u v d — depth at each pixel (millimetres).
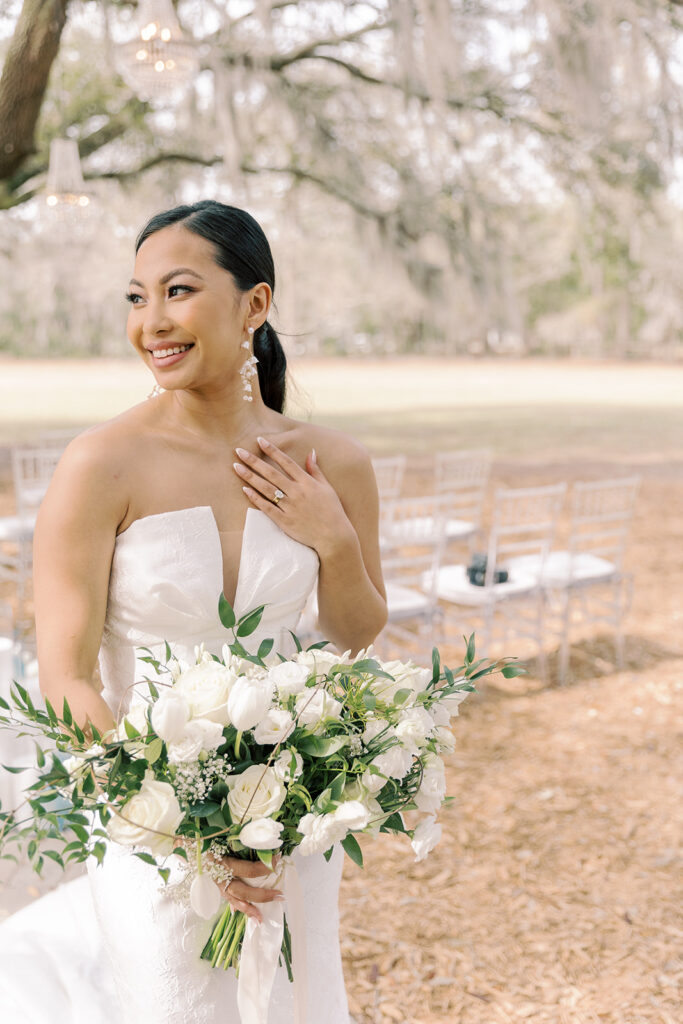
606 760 4207
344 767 1326
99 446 1536
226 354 1552
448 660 5387
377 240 12109
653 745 4363
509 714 4723
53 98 10086
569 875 3285
